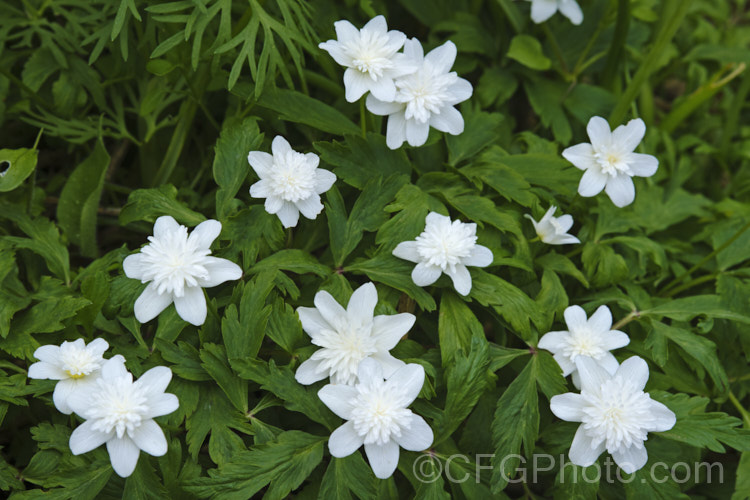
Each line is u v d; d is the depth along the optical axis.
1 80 0.51
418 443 0.43
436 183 0.49
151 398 0.43
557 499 0.45
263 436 0.44
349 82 0.46
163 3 0.47
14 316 0.46
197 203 0.50
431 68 0.46
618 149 0.47
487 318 0.49
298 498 0.45
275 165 0.45
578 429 0.44
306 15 0.51
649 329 0.48
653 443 0.47
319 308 0.44
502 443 0.45
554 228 0.48
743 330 0.50
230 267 0.44
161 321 0.45
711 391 0.49
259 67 0.48
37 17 0.51
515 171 0.49
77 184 0.49
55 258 0.47
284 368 0.44
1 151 0.46
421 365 0.44
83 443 0.42
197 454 0.44
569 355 0.46
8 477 0.44
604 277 0.49
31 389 0.45
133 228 0.51
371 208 0.47
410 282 0.46
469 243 0.45
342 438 0.43
